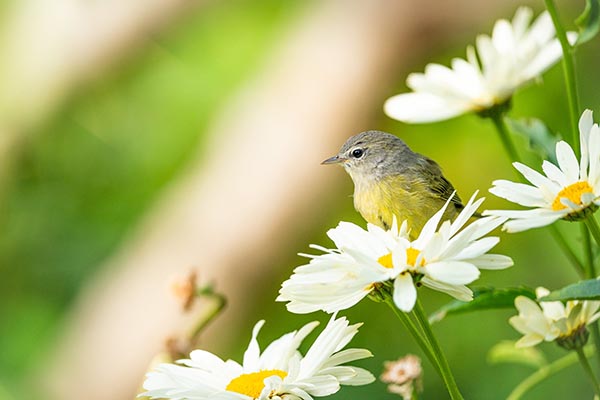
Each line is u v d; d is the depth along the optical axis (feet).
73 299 40.57
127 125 42.32
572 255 16.46
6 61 43.80
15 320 40.09
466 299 12.91
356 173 24.72
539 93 37.22
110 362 39.34
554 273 35.40
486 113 19.48
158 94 42.27
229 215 41.73
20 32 44.24
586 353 17.07
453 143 38.40
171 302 39.73
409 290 12.48
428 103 19.74
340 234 13.47
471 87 19.53
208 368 14.26
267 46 42.60
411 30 41.78
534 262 35.76
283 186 41.86
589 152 13.14
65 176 42.27
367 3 42.83
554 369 17.47
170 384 13.75
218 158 42.34
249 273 41.47
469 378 34.47
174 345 18.40
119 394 39.27
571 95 15.71
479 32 41.98
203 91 41.93
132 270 40.63
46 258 40.93
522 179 18.89
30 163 43.09
